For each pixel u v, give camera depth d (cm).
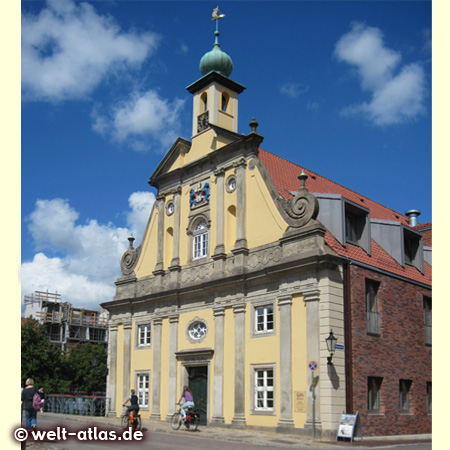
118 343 3547
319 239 2484
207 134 3231
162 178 3453
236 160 2972
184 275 3153
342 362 2353
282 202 2688
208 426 2750
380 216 3762
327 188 3481
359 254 2712
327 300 2369
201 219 3156
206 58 3403
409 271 3044
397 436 2552
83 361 6112
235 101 3453
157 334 3244
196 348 2962
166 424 2836
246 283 2755
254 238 2792
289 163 3497
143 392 3294
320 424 2272
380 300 2672
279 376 2488
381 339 2603
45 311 8144
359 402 2384
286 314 2511
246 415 2602
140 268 3538
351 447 1988
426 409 2825
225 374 2752
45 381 5581
